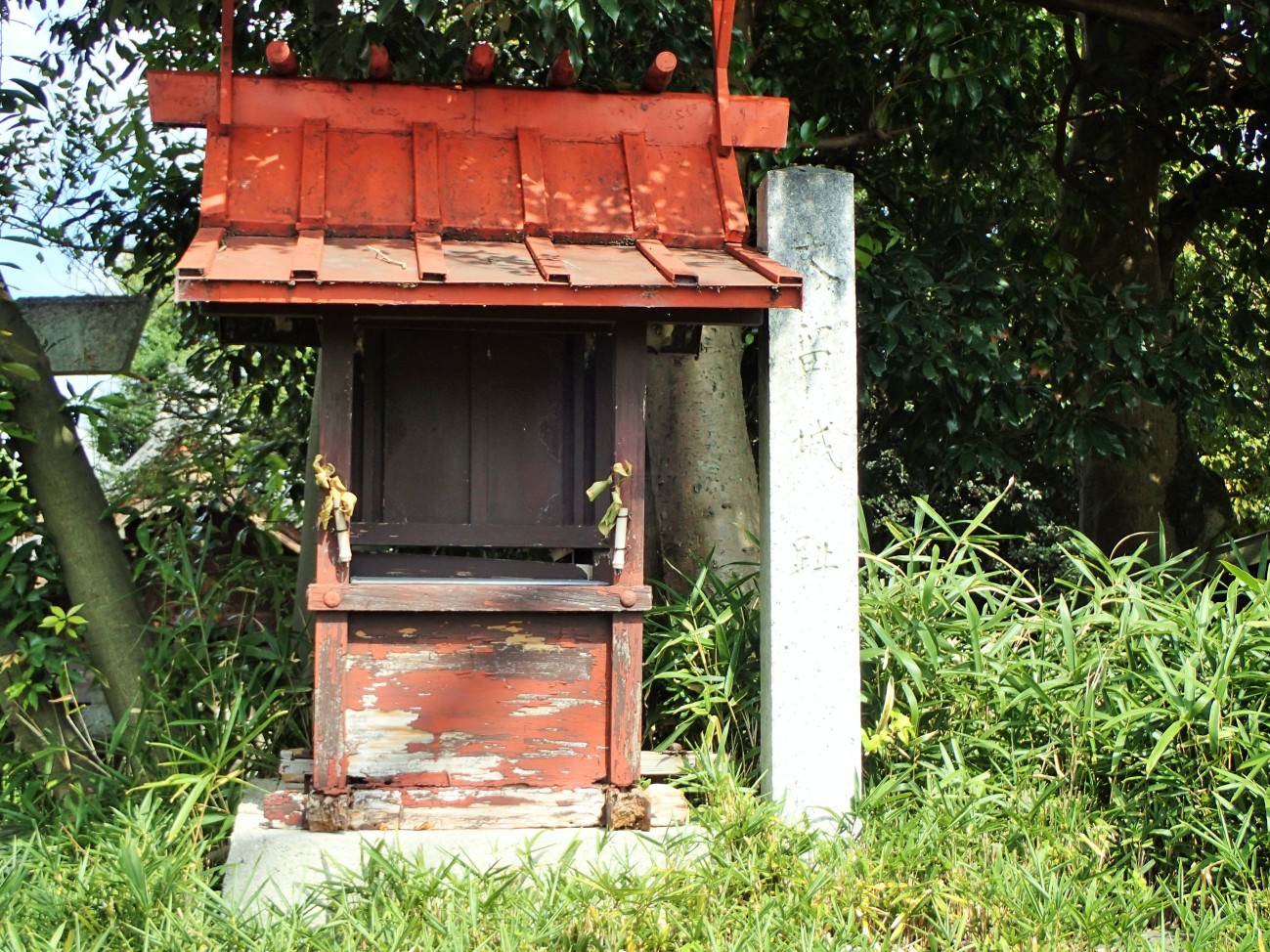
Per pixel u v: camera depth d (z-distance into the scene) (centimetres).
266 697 449
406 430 377
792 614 379
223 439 647
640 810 362
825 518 381
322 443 350
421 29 514
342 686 354
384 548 470
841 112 686
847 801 378
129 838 346
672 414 559
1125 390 612
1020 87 757
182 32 593
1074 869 353
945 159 700
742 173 566
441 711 359
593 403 381
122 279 652
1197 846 370
